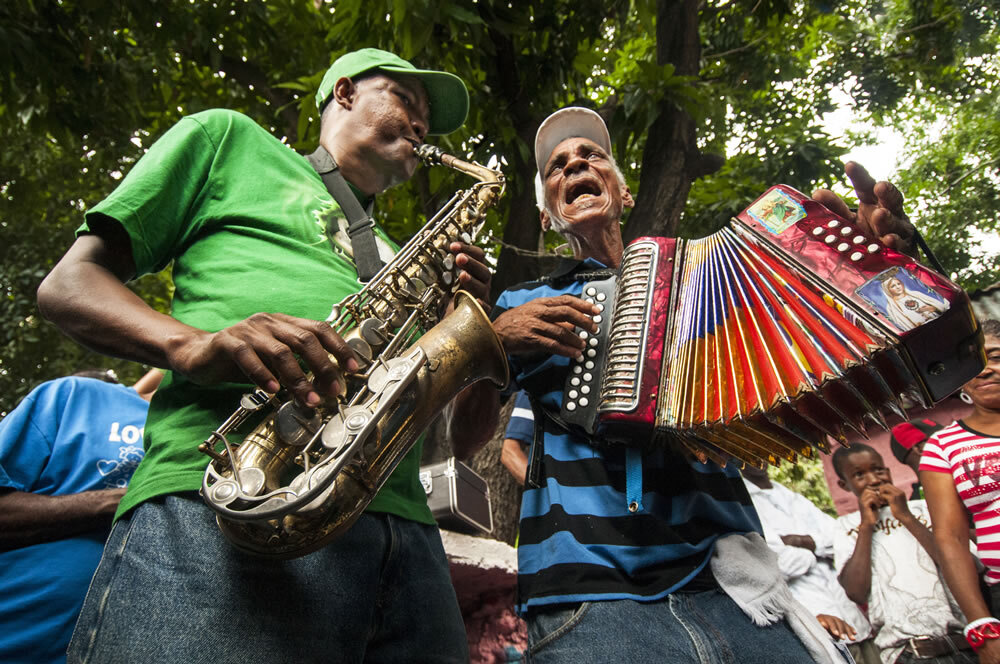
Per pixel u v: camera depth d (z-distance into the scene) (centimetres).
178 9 580
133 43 661
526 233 540
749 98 754
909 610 388
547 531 220
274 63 637
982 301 368
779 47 723
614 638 197
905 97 789
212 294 171
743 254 211
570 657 199
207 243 180
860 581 409
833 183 728
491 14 530
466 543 351
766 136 746
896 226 193
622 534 212
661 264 224
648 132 550
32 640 218
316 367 143
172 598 137
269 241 183
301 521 142
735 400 195
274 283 174
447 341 176
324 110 246
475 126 561
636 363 212
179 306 176
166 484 148
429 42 514
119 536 147
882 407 193
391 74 242
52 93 578
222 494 132
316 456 153
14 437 244
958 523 322
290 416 151
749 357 199
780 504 441
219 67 602
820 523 438
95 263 162
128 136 654
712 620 202
